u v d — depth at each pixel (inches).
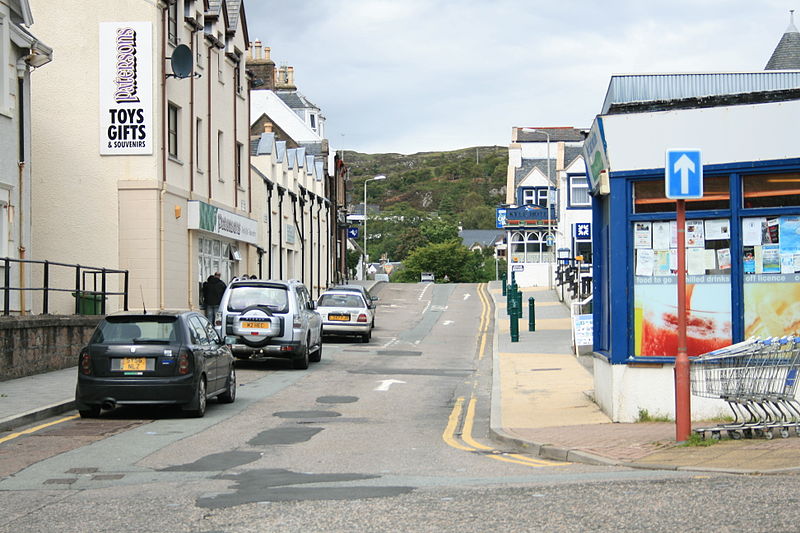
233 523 290.2
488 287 2640.3
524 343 1191.6
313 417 591.2
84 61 1097.4
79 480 377.4
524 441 461.7
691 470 361.7
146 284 1090.7
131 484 367.9
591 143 571.2
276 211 1739.7
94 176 1095.0
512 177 3206.2
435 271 4372.5
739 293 501.7
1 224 841.5
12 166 848.9
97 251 1093.1
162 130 1114.7
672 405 509.7
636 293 518.6
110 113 1094.4
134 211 1091.9
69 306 1088.2
